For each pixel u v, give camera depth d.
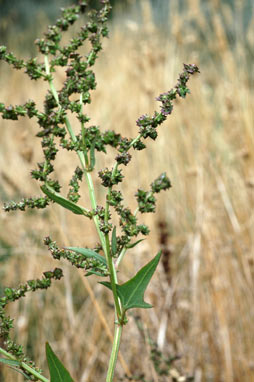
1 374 2.61
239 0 5.41
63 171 4.14
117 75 5.34
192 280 3.17
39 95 5.87
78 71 1.20
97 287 3.32
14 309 3.12
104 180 1.17
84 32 1.21
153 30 5.37
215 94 4.71
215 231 3.26
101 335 3.10
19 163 4.14
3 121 4.81
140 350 2.86
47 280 1.20
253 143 3.58
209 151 3.85
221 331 2.92
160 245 3.17
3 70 6.62
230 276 3.09
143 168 3.88
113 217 3.70
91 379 2.91
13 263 3.41
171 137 3.99
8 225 3.73
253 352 2.94
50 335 3.15
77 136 1.22
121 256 1.18
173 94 1.17
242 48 4.63
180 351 2.93
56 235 3.62
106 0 1.22
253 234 3.18
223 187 3.44
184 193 3.70
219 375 2.91
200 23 5.20
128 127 4.43
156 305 3.06
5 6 10.35
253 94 4.21
